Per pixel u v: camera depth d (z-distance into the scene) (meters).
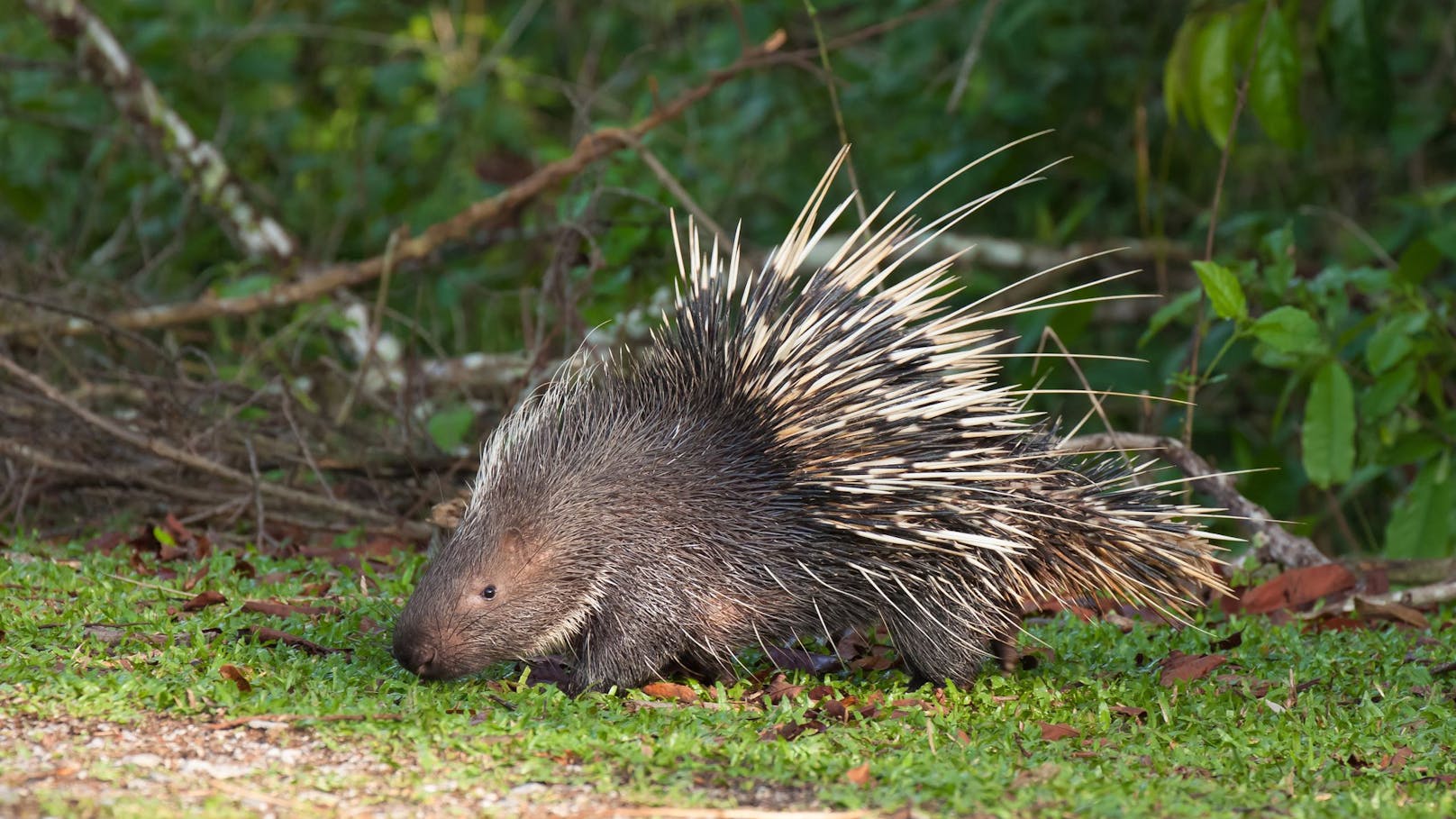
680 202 13.41
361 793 5.37
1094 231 17.86
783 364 7.32
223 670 6.49
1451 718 7.16
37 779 5.28
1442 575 10.43
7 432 11.41
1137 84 17.22
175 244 14.74
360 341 13.74
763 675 7.77
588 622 7.30
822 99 17.81
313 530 11.12
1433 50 18.03
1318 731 6.92
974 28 16.81
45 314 12.66
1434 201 12.92
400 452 11.66
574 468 7.30
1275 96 11.98
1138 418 15.68
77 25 13.82
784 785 5.67
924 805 5.45
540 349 11.78
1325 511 14.84
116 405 12.97
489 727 6.13
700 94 12.59
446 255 14.41
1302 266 14.66
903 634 7.57
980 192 16.61
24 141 16.08
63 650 6.90
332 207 17.58
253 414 12.28
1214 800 5.72
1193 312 13.35
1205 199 18.39
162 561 9.61
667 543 7.24
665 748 5.85
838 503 7.21
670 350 7.80
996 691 7.50
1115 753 6.40
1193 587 9.38
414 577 9.43
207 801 5.04
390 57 19.44
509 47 19.69
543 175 12.63
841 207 7.64
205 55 18.38
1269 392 14.61
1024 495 7.44
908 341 7.44
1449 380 14.21
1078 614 9.03
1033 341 13.55
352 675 6.93
